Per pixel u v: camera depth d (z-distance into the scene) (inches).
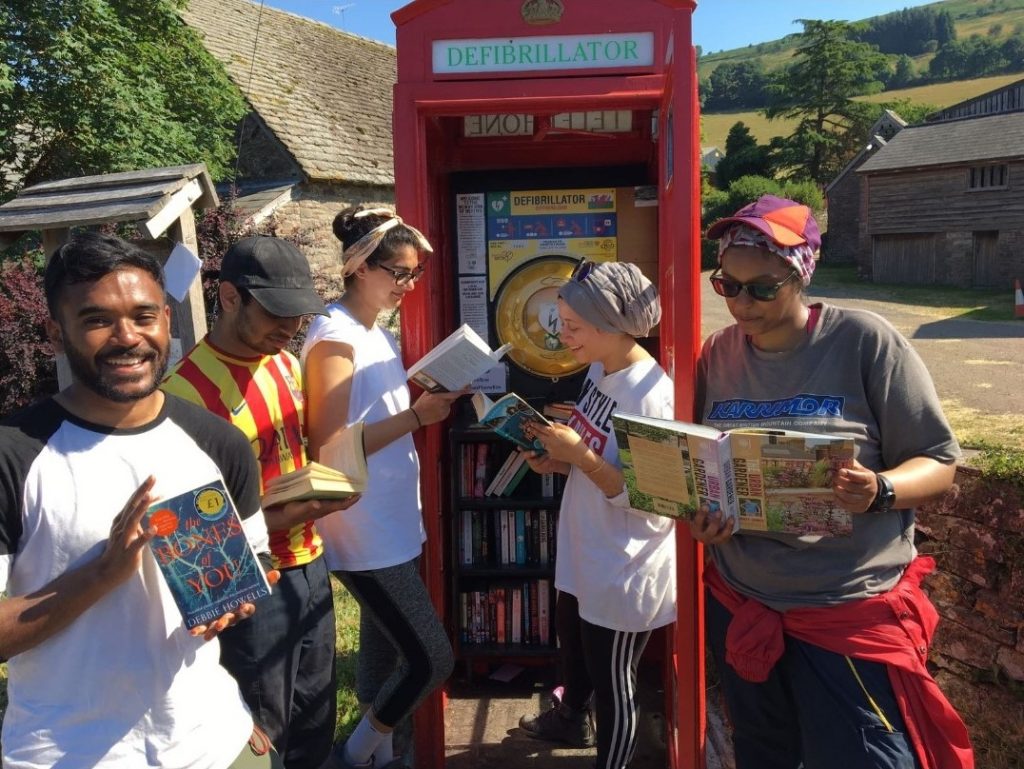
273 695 83.0
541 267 124.3
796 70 1861.5
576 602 108.9
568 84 97.3
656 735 119.0
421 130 100.7
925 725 72.2
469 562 123.7
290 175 550.6
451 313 126.2
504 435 92.0
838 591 73.9
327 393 88.4
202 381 80.5
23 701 56.4
